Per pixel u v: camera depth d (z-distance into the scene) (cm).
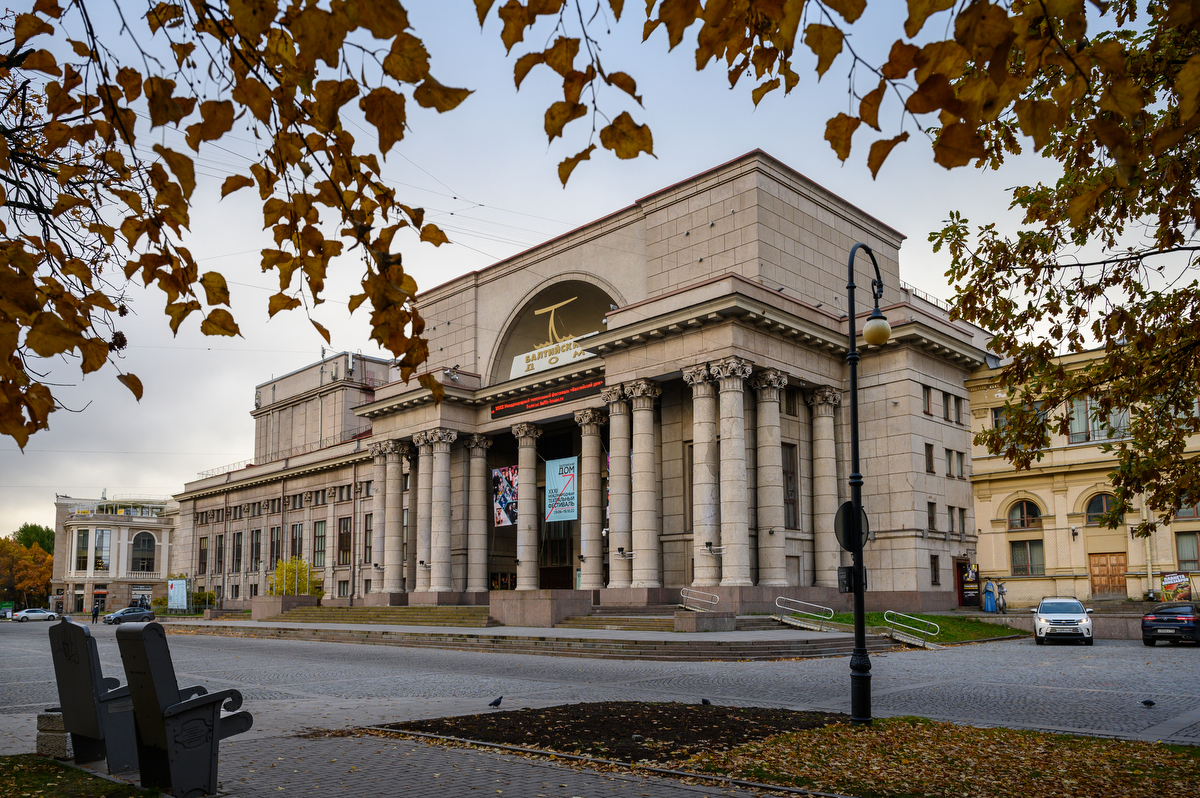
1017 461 1232
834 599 4291
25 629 6406
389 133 419
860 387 4606
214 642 4131
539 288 5375
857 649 1372
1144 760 1089
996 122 922
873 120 376
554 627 3934
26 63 498
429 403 5519
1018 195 1127
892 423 4453
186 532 9631
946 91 361
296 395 8619
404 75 391
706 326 4147
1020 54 832
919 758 1098
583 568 4697
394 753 1144
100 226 536
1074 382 1146
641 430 4366
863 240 5072
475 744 1202
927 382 4575
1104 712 1555
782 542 4112
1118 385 1145
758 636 3195
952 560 4559
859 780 990
